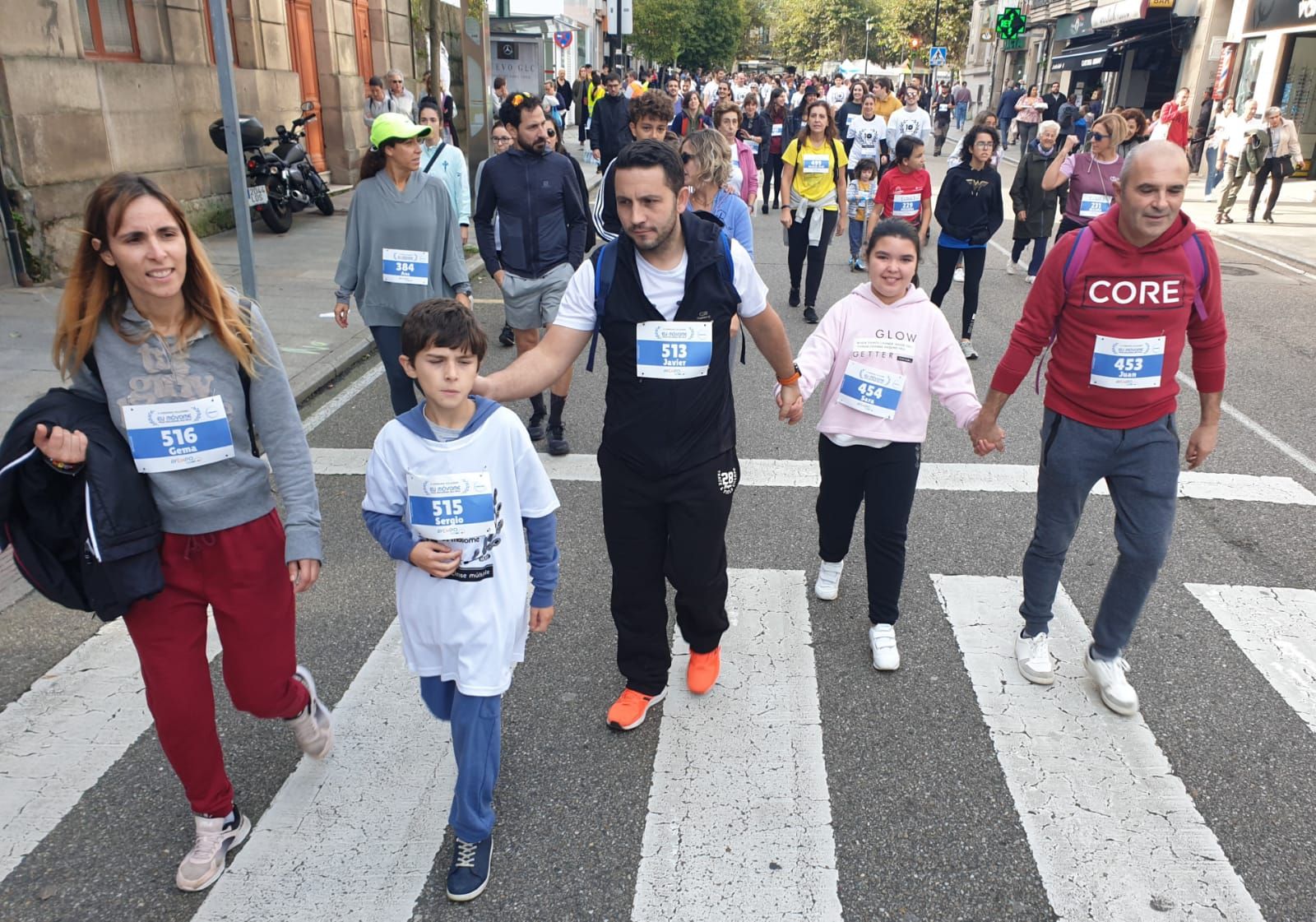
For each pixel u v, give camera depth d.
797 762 3.24
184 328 2.45
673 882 2.74
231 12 13.21
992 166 7.81
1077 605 4.30
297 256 11.38
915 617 4.18
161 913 2.62
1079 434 3.36
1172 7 25.12
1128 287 3.15
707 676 3.58
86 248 2.33
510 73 29.08
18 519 2.39
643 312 2.91
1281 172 15.67
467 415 2.61
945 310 9.96
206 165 12.20
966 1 58.47
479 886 2.68
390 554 2.61
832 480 3.92
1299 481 5.66
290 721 3.03
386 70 18.03
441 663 2.69
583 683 3.70
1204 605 4.29
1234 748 3.35
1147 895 2.72
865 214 11.65
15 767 3.17
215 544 2.56
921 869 2.80
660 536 3.22
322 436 6.20
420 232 5.19
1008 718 3.50
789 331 8.84
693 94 17.86
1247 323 9.62
